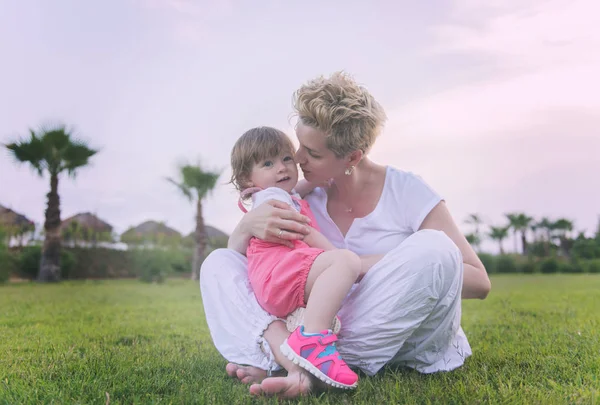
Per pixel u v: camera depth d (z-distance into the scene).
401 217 2.28
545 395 1.76
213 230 17.31
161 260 14.84
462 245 2.21
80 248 16.28
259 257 2.08
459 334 2.33
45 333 3.59
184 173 15.97
